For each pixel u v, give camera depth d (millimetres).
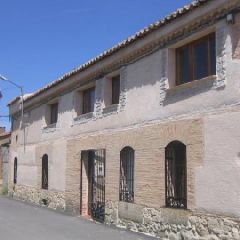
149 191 13117
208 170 10805
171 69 12688
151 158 13102
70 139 18766
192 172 11320
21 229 14062
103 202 15805
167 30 12430
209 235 10656
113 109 15422
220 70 10664
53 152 20547
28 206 21094
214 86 10812
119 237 12625
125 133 14523
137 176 13703
